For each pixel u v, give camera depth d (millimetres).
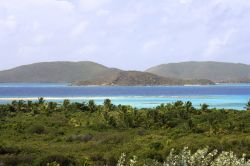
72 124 55750
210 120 54812
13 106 73375
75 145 37250
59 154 27062
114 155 28766
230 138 35719
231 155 11047
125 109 63531
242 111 66625
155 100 134625
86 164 25672
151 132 46625
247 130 46344
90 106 75125
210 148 29031
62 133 47281
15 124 52312
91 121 57312
